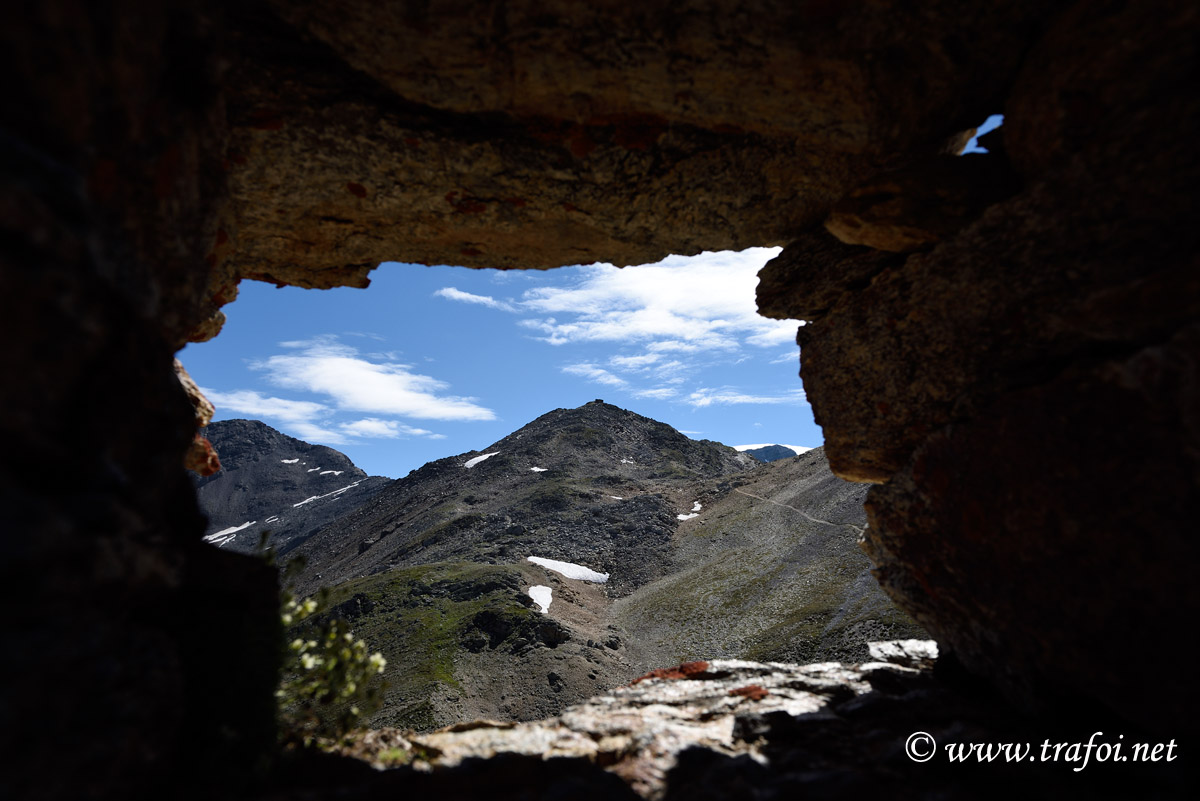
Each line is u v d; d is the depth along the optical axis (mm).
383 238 5383
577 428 171125
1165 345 2861
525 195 4863
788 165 4703
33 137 2072
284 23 3688
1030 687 4031
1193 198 2990
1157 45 3043
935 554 4449
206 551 3445
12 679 1836
